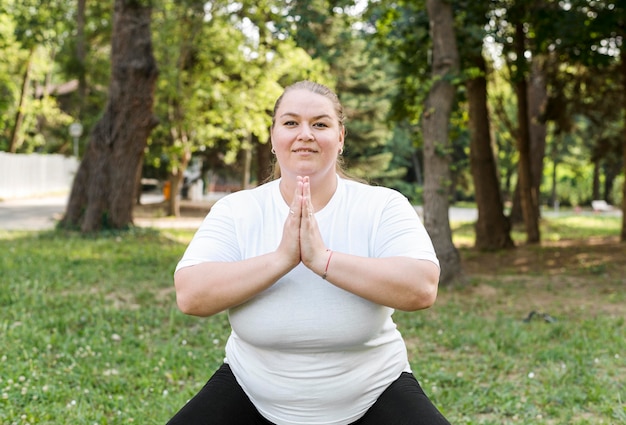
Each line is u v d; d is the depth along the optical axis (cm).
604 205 4362
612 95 2052
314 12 1170
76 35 2788
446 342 694
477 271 1377
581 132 3325
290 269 239
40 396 482
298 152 251
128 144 1576
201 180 3581
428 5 1128
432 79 1102
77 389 506
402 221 256
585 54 1508
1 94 3969
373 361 255
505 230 1761
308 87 255
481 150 1758
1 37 2636
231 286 240
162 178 3297
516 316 863
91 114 3016
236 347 265
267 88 2297
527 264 1483
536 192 2409
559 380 556
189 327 736
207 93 2255
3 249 1253
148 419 450
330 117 253
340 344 247
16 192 3603
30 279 943
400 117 1773
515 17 1432
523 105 1877
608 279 1223
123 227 1580
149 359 595
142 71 1568
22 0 1825
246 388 262
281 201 262
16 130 3741
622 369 600
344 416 256
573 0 1323
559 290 1090
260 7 2112
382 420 250
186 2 2094
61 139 4228
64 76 2889
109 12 2728
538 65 2022
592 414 486
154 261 1180
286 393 254
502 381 565
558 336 737
